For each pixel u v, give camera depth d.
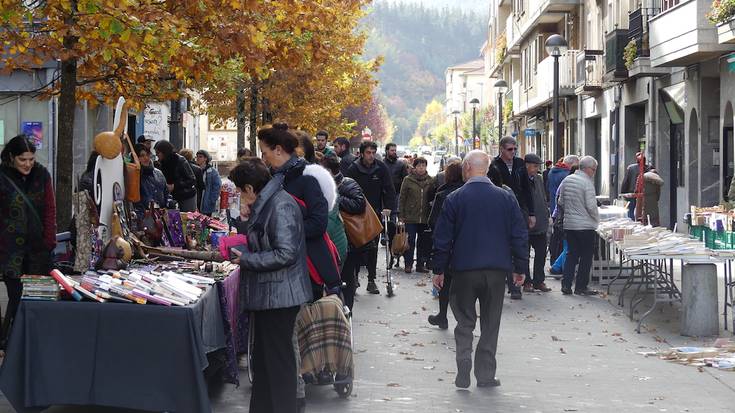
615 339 11.95
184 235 10.33
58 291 7.38
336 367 8.66
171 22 11.65
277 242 7.14
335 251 8.67
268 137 8.14
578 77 38.72
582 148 41.91
